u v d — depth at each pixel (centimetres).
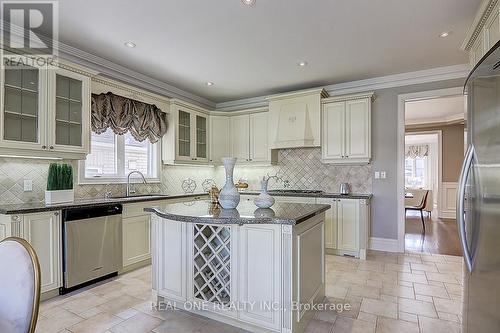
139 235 346
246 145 510
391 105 419
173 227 236
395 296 264
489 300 139
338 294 268
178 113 451
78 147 306
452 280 303
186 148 471
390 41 307
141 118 401
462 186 162
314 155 477
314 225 235
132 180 407
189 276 227
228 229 213
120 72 379
